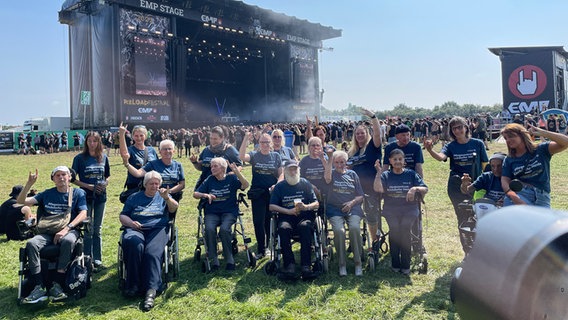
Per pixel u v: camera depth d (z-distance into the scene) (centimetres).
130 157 603
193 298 482
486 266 203
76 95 4606
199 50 5616
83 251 516
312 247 570
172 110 4522
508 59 4428
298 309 445
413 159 595
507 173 454
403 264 535
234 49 5841
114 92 4059
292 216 565
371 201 609
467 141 572
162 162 596
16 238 745
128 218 515
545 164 434
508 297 188
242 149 654
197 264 602
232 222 583
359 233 546
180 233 777
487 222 220
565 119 2202
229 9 5028
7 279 555
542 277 184
